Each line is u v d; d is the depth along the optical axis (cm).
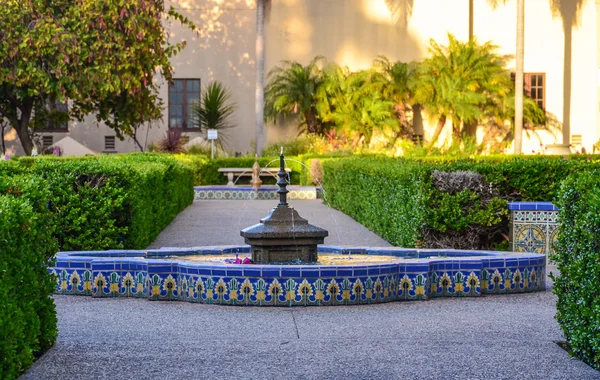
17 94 2328
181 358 478
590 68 3155
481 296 705
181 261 703
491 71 2989
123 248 945
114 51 2284
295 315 615
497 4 3139
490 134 3084
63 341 523
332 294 658
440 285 704
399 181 1045
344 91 2967
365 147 2862
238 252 863
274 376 439
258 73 2889
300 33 3144
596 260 449
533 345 507
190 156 2388
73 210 927
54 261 508
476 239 995
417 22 3150
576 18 3155
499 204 988
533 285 732
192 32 3128
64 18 2238
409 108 3064
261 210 1620
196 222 1368
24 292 449
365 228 1288
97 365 460
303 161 2497
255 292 657
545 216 984
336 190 1673
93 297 703
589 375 437
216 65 3128
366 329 561
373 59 3150
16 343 416
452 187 980
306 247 746
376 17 3152
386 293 675
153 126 3081
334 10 3148
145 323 585
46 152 2883
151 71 2436
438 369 450
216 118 2980
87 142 3048
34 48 2234
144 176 1024
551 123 3148
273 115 3017
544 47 3155
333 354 487
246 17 3133
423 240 988
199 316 612
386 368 453
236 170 2525
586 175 503
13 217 437
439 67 2989
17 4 2217
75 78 2252
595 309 445
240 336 539
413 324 578
